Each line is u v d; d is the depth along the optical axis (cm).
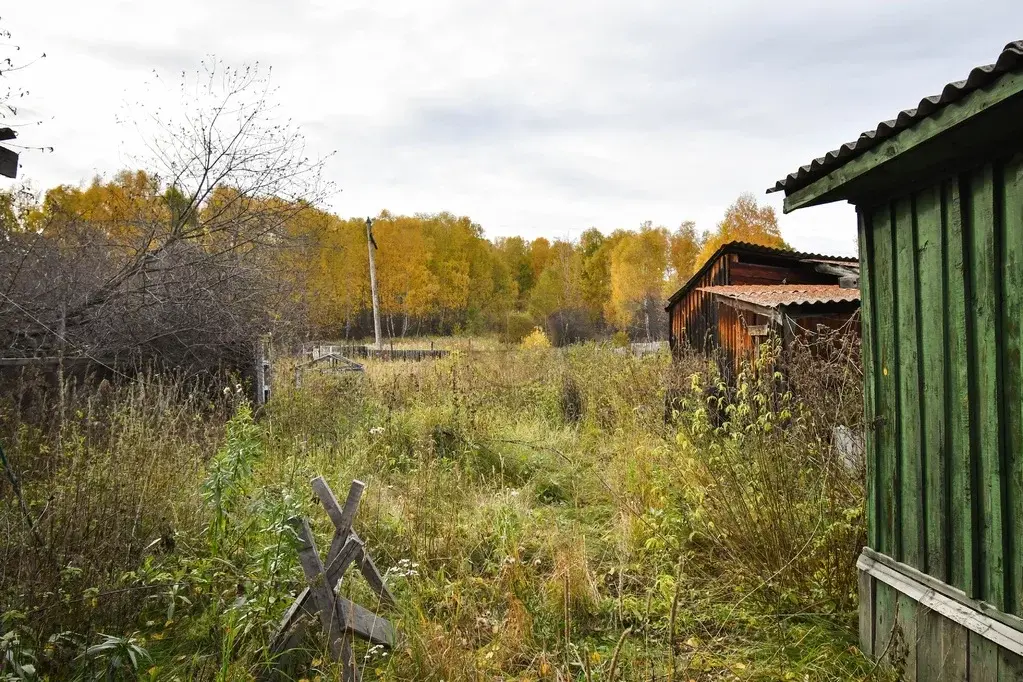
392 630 385
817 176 365
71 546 408
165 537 458
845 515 437
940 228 318
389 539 535
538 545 535
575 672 367
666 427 814
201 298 872
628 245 5450
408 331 5156
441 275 5353
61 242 870
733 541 483
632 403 1009
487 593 457
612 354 1488
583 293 5512
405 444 817
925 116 275
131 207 955
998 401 286
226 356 939
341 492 604
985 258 291
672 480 630
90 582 388
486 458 779
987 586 297
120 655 312
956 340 310
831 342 623
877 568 371
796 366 620
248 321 959
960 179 303
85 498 437
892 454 361
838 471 477
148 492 494
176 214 914
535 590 455
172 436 612
